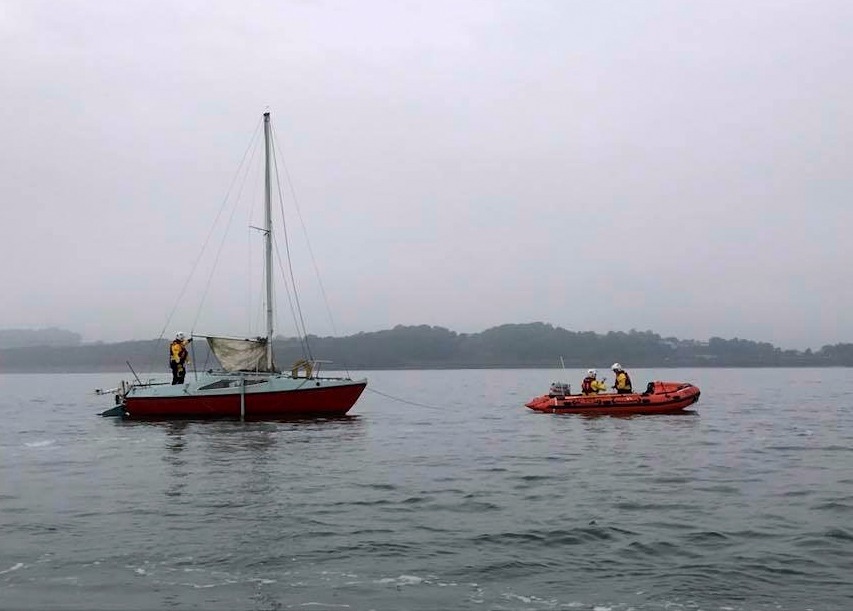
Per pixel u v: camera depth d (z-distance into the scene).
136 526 11.95
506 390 66.94
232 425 28.56
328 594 8.80
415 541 11.01
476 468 17.88
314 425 28.89
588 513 12.70
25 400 53.50
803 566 9.69
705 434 24.92
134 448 22.02
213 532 11.54
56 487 15.51
